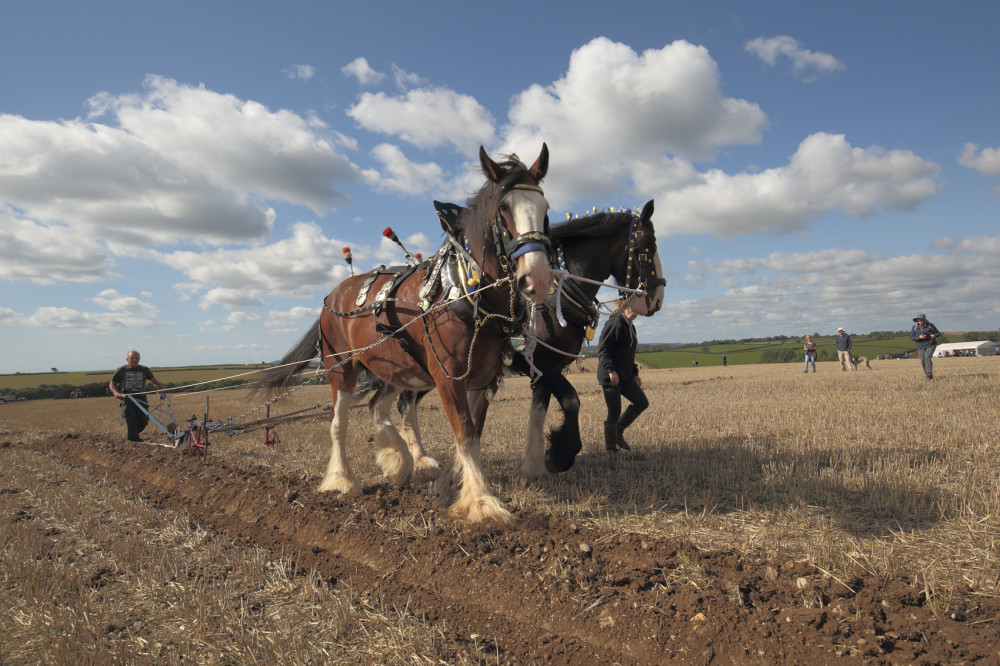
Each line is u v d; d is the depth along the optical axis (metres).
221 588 3.54
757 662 2.53
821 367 31.44
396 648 2.76
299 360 6.52
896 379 16.33
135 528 4.82
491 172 4.01
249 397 6.73
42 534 4.68
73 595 3.50
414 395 6.54
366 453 7.68
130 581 3.71
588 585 3.27
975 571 3.17
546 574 3.43
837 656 2.46
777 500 4.73
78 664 2.68
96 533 4.57
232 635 2.98
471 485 4.40
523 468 5.92
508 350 4.64
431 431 9.41
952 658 2.42
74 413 17.73
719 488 5.15
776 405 11.21
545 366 5.41
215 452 8.26
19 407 25.08
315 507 5.01
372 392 6.20
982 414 8.62
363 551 4.16
